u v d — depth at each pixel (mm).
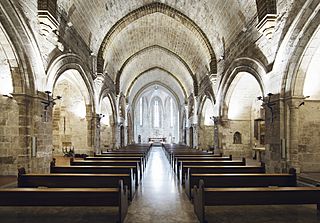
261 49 11266
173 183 10375
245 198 5570
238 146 17422
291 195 5609
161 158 21359
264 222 5664
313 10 8078
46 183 6988
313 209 6590
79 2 12828
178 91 37062
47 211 6441
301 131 10461
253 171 8539
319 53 9492
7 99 10109
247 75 14508
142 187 9594
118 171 8531
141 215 6316
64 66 12008
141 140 47188
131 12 18125
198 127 24562
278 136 10008
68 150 18531
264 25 10242
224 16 14852
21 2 8281
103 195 5633
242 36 13406
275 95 10172
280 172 9859
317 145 10461
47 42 10219
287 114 9703
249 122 17438
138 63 28438
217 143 17875
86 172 8492
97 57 17875
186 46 22453
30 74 9266
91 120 16672
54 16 9977
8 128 10117
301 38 8719
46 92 10180
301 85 9445
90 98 16453
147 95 47906
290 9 9078
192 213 6465
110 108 23938
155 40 24219
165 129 48250
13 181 9008
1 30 7965
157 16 19594
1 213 6297
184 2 17172
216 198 5574
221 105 17250
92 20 15242
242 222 5672
